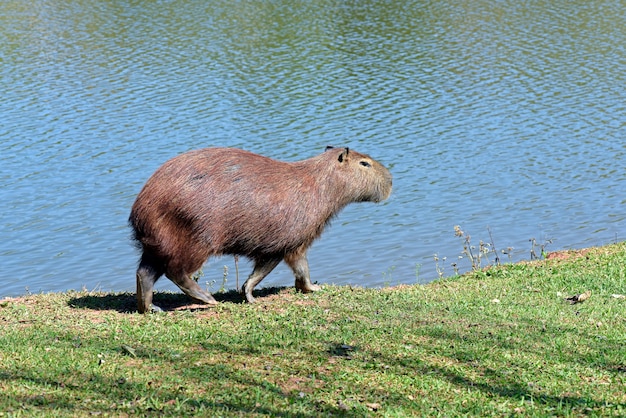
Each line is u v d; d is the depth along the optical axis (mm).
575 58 48062
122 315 14172
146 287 14195
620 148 33562
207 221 13781
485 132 35969
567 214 26906
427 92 42156
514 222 26344
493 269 18469
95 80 44844
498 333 13406
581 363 12133
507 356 12281
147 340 12516
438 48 51344
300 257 15523
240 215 13977
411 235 25625
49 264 23656
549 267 18312
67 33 57125
